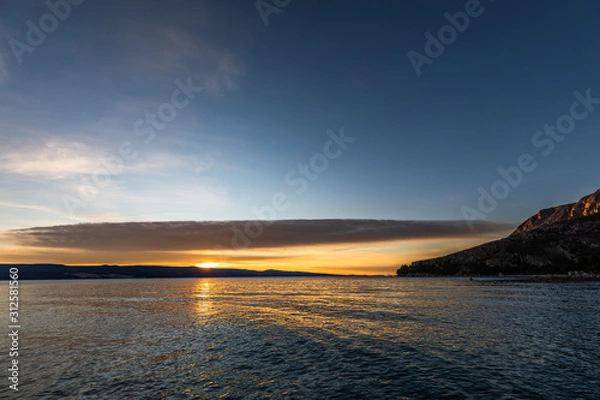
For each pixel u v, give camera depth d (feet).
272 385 74.49
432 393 68.33
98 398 67.10
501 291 344.69
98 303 271.08
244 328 146.51
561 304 216.13
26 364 91.20
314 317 177.68
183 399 66.59
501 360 90.63
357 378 78.23
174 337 127.85
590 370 81.25
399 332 131.13
